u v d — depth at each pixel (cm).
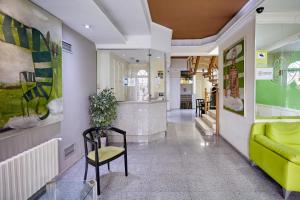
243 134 391
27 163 226
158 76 627
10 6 211
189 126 725
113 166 354
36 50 255
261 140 305
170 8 410
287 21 340
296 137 315
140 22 398
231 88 457
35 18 255
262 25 342
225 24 508
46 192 234
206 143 496
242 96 394
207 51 714
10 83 211
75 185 239
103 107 440
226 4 390
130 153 426
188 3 383
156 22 499
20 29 227
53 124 301
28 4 241
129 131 519
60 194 226
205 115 765
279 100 353
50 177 269
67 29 350
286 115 354
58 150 312
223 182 291
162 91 626
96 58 502
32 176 234
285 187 241
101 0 297
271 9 326
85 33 399
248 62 370
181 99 1353
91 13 293
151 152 432
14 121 217
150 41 498
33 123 248
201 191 267
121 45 500
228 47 479
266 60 347
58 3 257
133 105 517
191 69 1132
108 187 280
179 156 404
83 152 414
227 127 493
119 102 514
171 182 294
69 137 354
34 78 251
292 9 326
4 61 203
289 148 257
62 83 326
